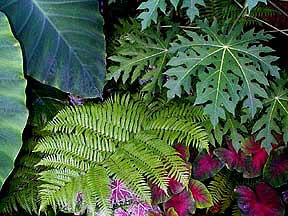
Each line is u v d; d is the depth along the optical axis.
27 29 1.45
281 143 1.66
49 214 1.68
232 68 1.36
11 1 1.44
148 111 1.64
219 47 1.41
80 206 1.53
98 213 1.50
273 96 1.53
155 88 1.65
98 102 1.77
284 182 1.63
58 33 1.46
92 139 1.55
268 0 1.81
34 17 1.45
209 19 1.83
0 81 1.32
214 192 1.71
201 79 1.33
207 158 1.68
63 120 1.58
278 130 1.49
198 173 1.67
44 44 1.46
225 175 1.74
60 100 1.76
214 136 1.67
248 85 1.34
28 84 1.73
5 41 1.32
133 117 1.61
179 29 1.71
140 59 1.56
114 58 1.56
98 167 1.50
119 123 1.59
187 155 1.62
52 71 1.47
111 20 1.97
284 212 1.63
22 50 1.45
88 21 1.49
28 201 1.64
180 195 1.62
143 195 1.44
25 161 1.68
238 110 1.62
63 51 1.46
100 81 1.49
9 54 1.32
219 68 1.35
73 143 1.54
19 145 1.32
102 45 1.50
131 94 1.73
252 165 1.65
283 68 1.91
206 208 1.71
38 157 1.68
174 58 1.37
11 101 1.32
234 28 1.53
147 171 1.47
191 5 1.24
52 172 1.50
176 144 1.63
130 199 1.57
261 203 1.64
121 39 1.66
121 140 1.57
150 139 1.54
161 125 1.58
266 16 1.98
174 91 1.34
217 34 1.47
